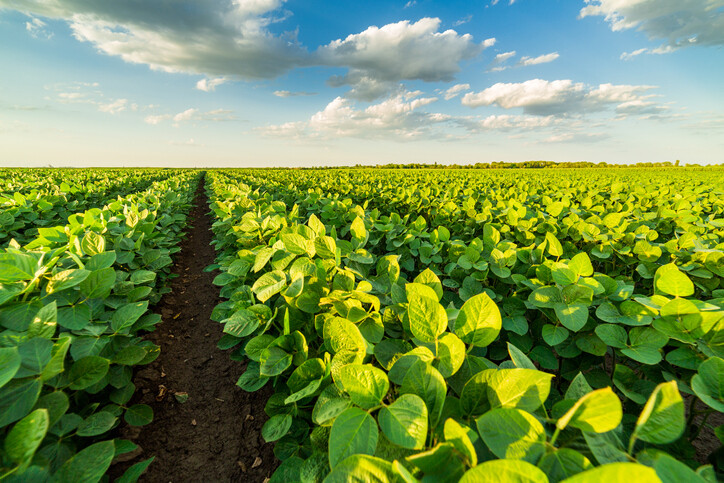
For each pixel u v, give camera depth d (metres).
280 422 1.84
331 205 5.59
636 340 1.61
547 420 1.00
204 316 4.86
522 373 1.05
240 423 2.84
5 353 1.14
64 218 7.15
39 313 1.58
